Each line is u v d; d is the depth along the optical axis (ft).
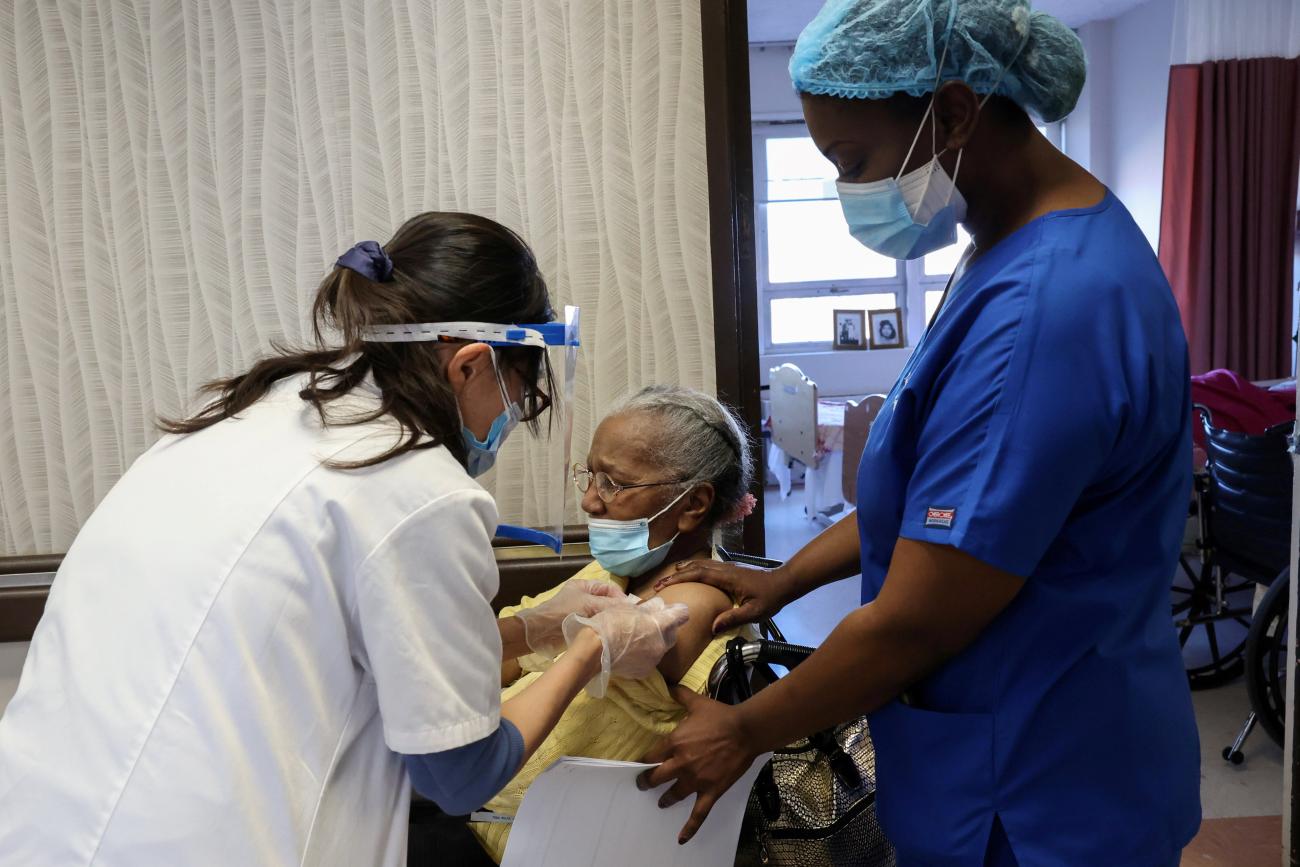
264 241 6.25
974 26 3.02
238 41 6.04
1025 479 2.89
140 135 6.13
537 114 6.09
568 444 3.88
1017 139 3.25
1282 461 8.61
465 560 2.79
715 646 4.33
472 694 2.78
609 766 3.36
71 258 6.25
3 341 6.34
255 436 2.94
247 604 2.68
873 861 3.95
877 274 22.97
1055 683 3.15
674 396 4.57
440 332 3.01
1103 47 21.54
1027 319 2.96
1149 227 20.66
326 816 2.79
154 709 2.63
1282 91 17.43
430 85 6.08
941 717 3.28
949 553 3.00
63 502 6.52
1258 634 8.13
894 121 3.23
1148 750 3.23
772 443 20.13
